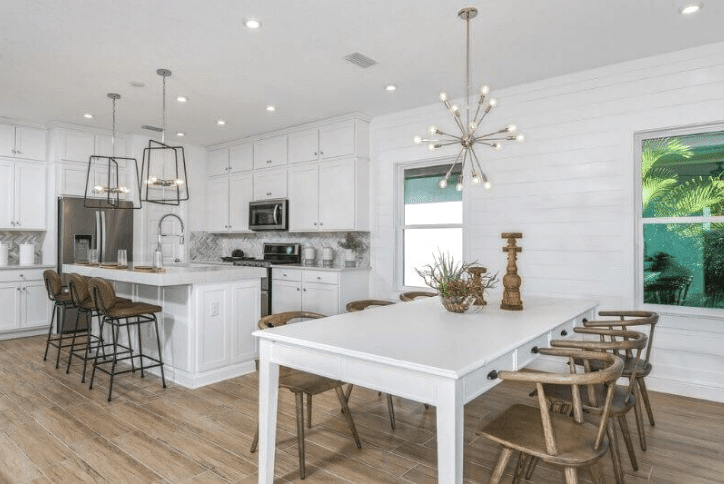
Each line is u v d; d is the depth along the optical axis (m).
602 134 3.72
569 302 3.05
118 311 3.31
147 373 3.89
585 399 2.08
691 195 3.51
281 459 2.43
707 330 3.35
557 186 3.94
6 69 3.69
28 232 5.69
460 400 1.52
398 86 4.14
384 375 1.66
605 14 2.83
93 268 4.04
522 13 2.81
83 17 2.85
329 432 2.77
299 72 3.78
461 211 4.66
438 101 4.59
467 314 2.57
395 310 2.72
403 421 2.95
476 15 2.83
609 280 3.69
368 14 2.83
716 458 2.46
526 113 4.10
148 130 5.78
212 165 6.71
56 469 2.30
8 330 5.05
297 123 5.45
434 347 1.78
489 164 4.32
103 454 2.46
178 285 3.58
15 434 2.70
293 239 6.15
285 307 5.43
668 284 3.63
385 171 5.08
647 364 2.56
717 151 3.42
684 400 3.33
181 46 3.27
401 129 4.94
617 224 3.65
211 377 3.63
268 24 2.95
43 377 3.76
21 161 5.32
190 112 4.95
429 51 3.38
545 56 3.48
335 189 5.22
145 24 2.95
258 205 5.92
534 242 4.07
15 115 5.07
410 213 5.04
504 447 1.67
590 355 1.87
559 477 2.27
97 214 5.08
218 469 2.32
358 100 4.55
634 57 3.52
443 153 4.63
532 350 2.09
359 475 2.28
